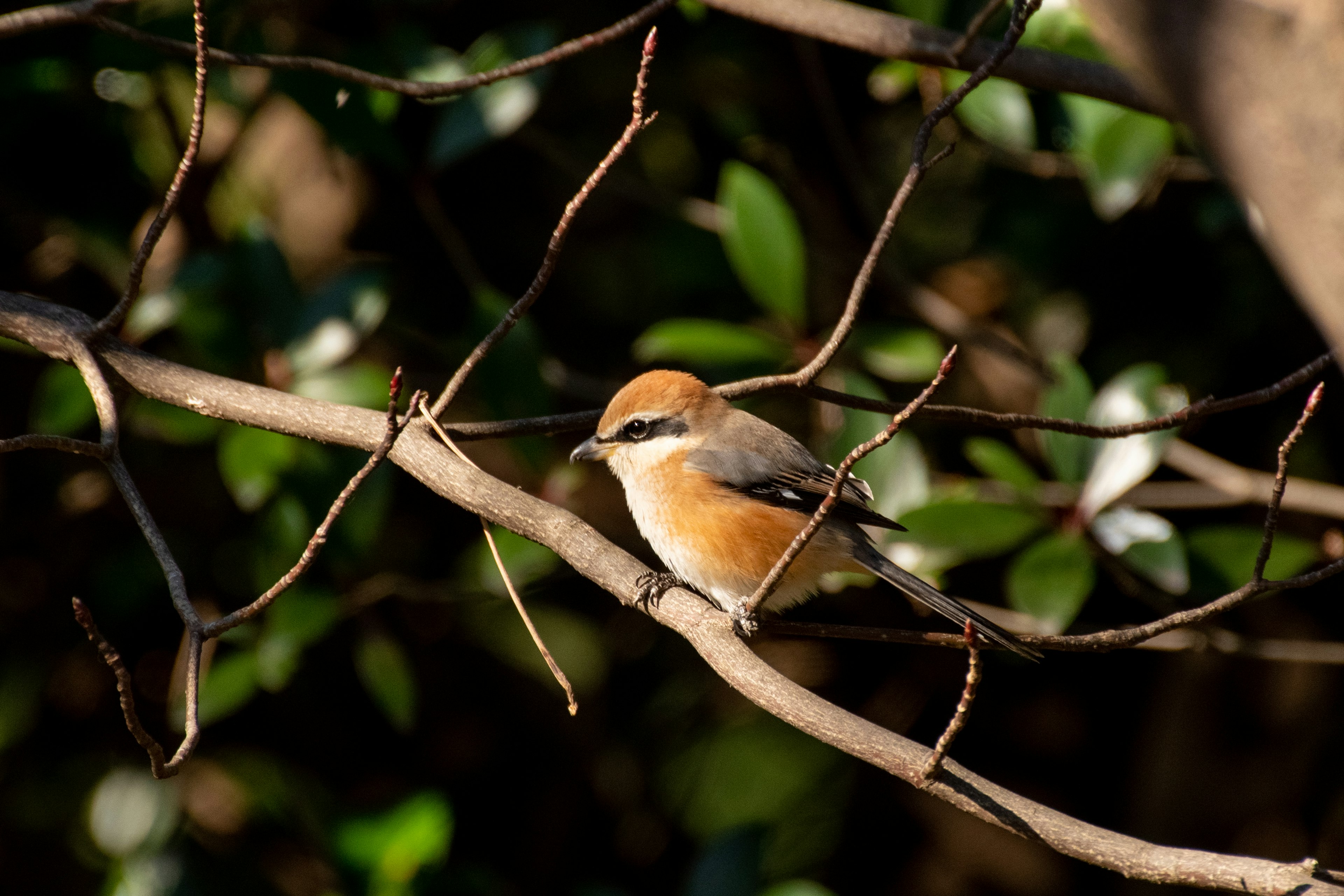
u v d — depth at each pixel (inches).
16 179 421.1
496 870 447.5
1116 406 354.6
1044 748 476.4
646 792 482.9
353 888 362.9
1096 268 460.4
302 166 493.7
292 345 385.1
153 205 439.8
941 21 366.0
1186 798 462.3
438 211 429.7
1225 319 442.3
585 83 475.2
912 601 425.4
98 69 397.1
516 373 386.6
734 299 461.7
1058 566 336.5
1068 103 376.2
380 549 442.6
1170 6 131.3
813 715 225.3
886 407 287.7
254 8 411.8
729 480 323.0
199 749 433.7
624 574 259.1
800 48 438.3
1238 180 130.3
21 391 439.2
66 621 433.7
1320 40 118.9
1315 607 451.8
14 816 435.5
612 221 487.5
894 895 479.5
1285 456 220.5
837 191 484.4
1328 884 187.0
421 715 465.4
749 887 365.4
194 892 397.4
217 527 435.2
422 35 405.7
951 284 483.2
